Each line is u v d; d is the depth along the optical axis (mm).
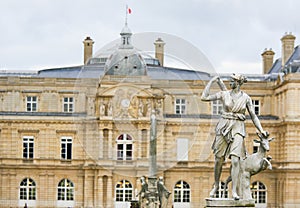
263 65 115438
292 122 95500
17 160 97250
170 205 95938
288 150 95812
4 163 97188
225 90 24906
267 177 99688
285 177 95500
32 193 97438
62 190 97562
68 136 98125
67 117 97750
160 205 37219
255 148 100188
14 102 102188
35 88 102562
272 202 99438
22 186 97438
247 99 24469
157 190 37219
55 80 102375
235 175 24234
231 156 24266
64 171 97375
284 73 100500
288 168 94938
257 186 99625
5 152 97562
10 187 97062
